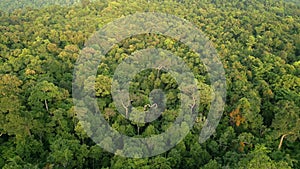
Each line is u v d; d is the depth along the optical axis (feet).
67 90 244.42
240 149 200.13
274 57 309.63
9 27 347.77
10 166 178.60
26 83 247.09
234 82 263.29
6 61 287.69
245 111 221.25
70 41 328.29
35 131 209.87
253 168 169.68
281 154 199.31
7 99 204.23
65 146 192.75
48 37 333.21
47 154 206.18
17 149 200.44
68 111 217.97
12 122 198.70
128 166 184.65
